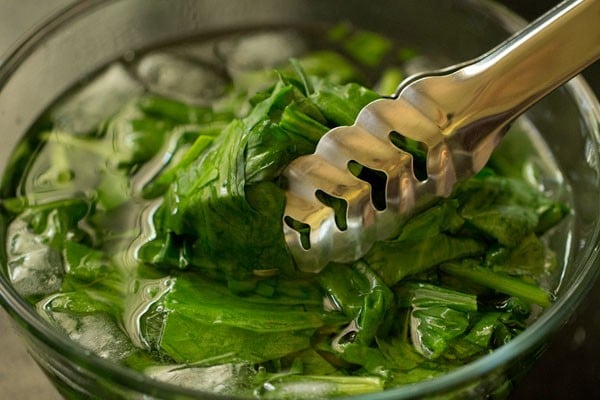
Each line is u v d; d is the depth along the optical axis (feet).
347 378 1.69
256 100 1.86
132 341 1.75
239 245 1.76
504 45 1.69
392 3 2.19
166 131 2.03
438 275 1.81
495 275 1.80
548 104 2.01
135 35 2.18
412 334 1.75
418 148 1.73
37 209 1.91
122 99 2.10
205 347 1.73
